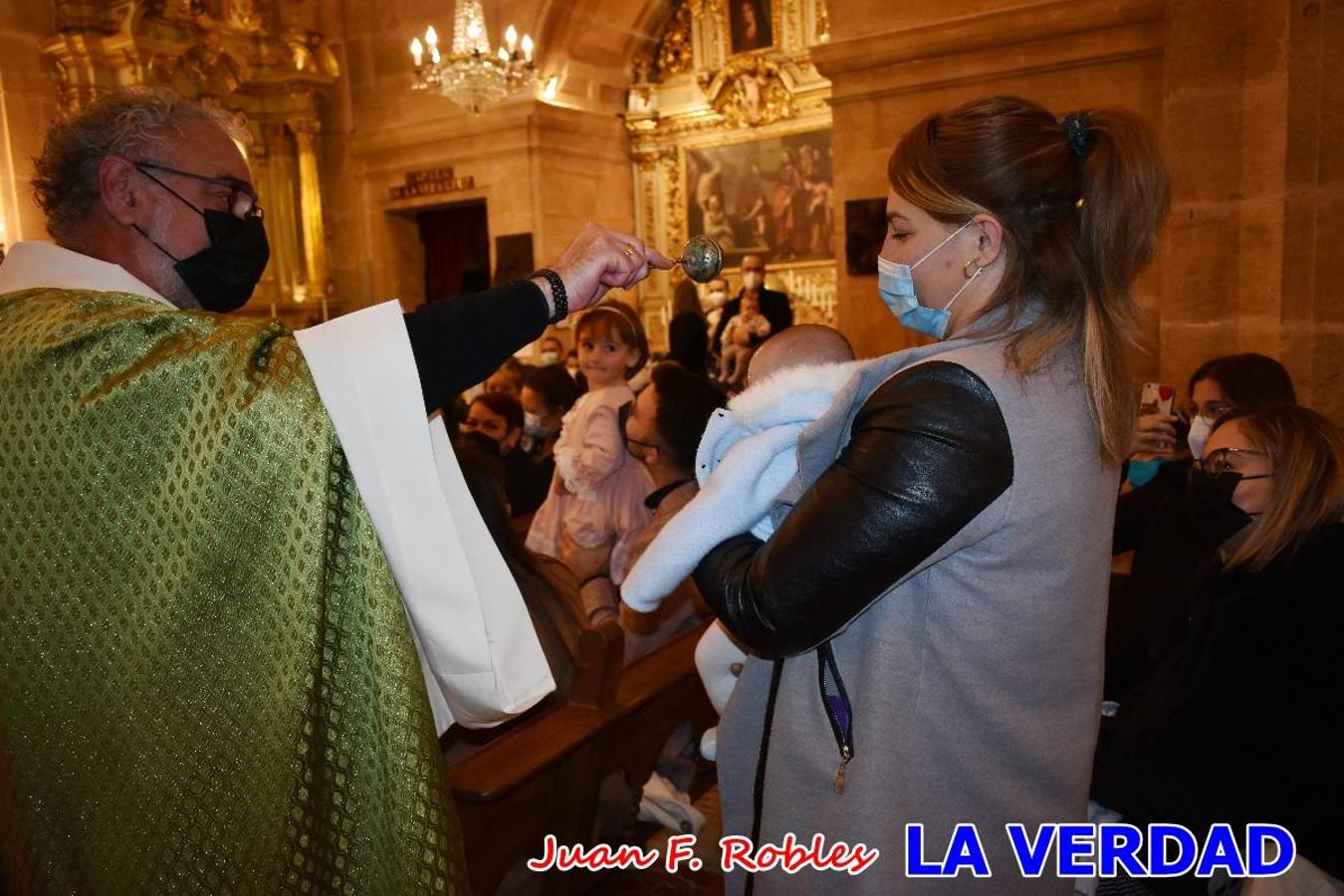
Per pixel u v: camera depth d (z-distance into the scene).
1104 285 1.07
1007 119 1.08
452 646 1.11
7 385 1.03
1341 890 1.60
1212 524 1.69
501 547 2.10
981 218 1.07
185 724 1.02
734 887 1.31
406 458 1.08
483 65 7.58
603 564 2.95
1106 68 6.21
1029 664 1.08
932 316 1.18
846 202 7.18
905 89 6.88
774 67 10.30
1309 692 1.61
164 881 1.03
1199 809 1.68
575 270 1.22
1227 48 4.57
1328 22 3.71
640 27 10.94
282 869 1.04
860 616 1.14
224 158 1.25
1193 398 2.59
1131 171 1.06
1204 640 1.72
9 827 1.06
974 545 1.05
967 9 6.62
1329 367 3.79
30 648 1.03
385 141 10.87
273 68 10.27
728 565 1.14
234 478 1.03
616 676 2.18
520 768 1.87
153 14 9.16
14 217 9.00
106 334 1.04
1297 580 1.61
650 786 2.51
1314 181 3.81
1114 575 2.65
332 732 1.08
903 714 1.09
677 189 11.18
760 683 1.28
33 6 9.06
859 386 1.09
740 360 7.05
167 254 1.23
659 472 2.49
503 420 3.93
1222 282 4.71
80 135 1.20
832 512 1.01
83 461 1.02
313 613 1.05
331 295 11.14
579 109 10.55
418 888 1.07
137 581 1.02
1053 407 1.04
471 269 11.50
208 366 1.04
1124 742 1.79
